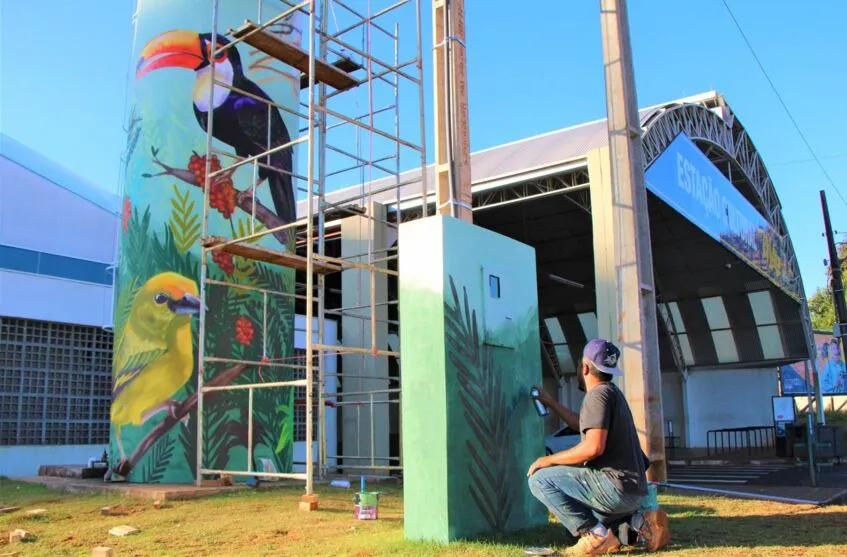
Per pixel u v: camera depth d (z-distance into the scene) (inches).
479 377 214.4
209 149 401.4
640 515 189.3
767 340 1058.1
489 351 219.9
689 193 678.5
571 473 182.9
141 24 465.7
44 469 486.0
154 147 442.9
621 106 292.7
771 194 1045.2
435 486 199.9
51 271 574.6
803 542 201.2
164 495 335.3
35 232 570.6
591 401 181.5
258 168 469.4
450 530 196.4
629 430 183.2
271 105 459.2
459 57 288.7
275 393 460.1
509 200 663.1
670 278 1000.2
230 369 436.1
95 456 571.8
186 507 309.7
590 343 193.5
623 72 294.0
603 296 530.0
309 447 309.7
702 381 1126.4
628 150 289.6
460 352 208.5
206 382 424.8
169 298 425.7
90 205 612.1
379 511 284.2
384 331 613.0
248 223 457.1
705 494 343.9
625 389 280.5
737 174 977.5
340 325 707.4
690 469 700.0
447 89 282.8
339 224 680.4
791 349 1055.0
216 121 454.3
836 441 745.6
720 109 856.3
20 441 531.5
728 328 1060.5
